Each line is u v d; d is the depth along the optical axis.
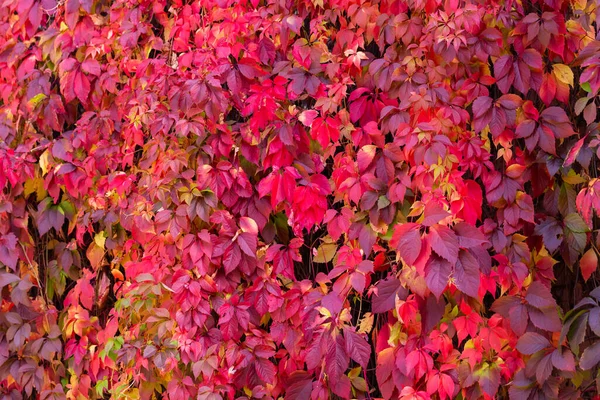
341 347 1.97
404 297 1.93
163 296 2.17
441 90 1.95
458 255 1.85
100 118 2.30
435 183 1.94
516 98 1.94
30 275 2.39
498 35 1.91
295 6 2.09
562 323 1.88
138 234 2.21
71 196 2.36
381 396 2.04
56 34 2.37
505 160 1.96
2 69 2.46
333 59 2.04
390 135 2.07
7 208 2.35
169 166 2.10
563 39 1.92
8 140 2.41
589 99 1.96
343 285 1.98
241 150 2.08
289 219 2.07
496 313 1.96
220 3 2.12
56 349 2.33
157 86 2.18
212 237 2.08
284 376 2.07
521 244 1.95
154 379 2.19
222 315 2.08
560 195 1.97
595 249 1.95
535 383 1.93
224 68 2.05
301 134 2.06
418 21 1.98
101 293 2.31
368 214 2.01
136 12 2.24
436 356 2.01
